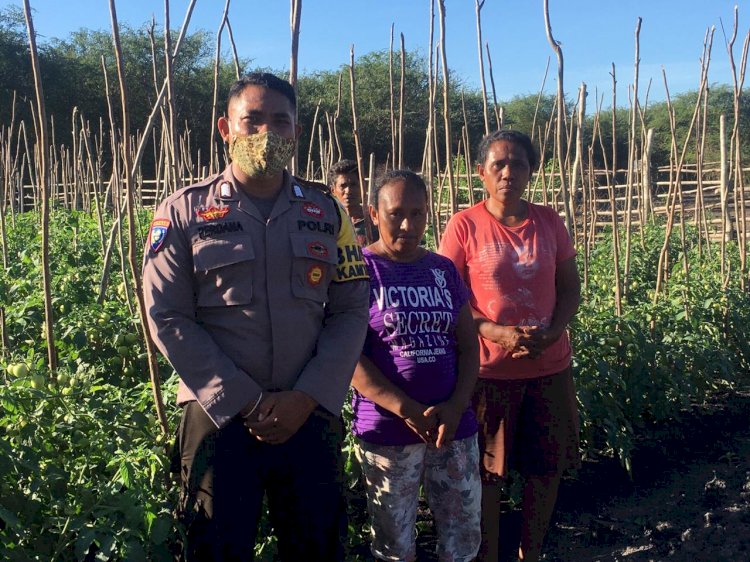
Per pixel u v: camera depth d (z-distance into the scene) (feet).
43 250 9.90
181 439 7.79
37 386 9.32
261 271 7.48
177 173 16.10
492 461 10.77
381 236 9.65
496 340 10.39
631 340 17.06
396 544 9.45
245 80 7.61
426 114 98.12
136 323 14.83
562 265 11.14
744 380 21.74
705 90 26.11
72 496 8.69
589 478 15.49
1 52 94.48
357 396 9.64
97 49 104.32
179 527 8.36
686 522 13.56
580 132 18.85
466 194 52.47
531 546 10.97
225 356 7.39
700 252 27.43
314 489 7.72
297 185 7.97
